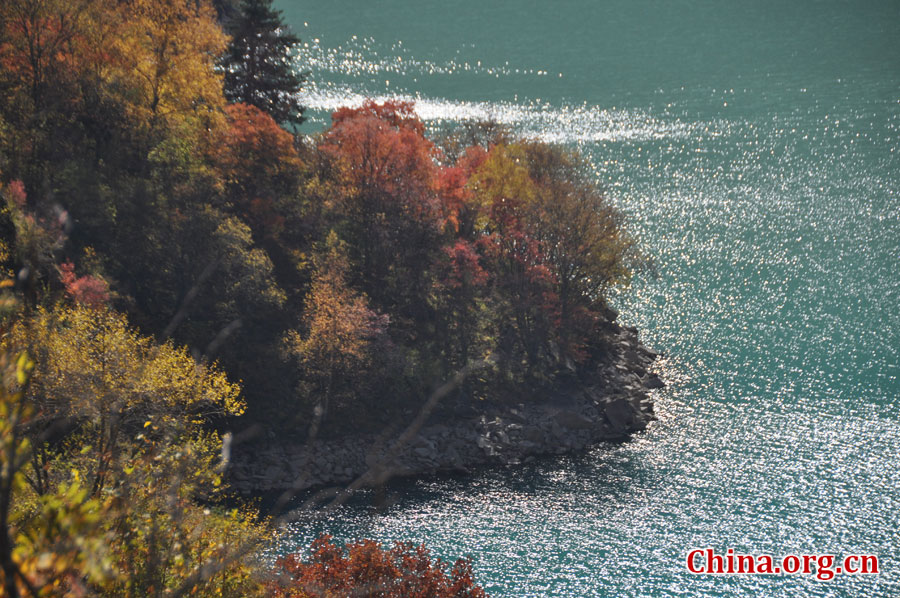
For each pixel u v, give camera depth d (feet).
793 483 556.51
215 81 641.40
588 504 538.06
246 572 127.65
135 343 262.67
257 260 576.20
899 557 473.26
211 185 595.06
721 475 570.87
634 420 649.20
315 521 494.59
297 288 650.43
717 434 630.33
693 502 537.24
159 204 559.79
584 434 636.89
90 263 490.90
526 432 626.23
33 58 536.01
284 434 585.22
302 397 597.52
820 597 437.99
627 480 570.05
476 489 558.97
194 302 569.64
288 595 160.86
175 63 621.31
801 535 497.46
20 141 460.14
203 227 558.97
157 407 231.09
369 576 247.70
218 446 278.67
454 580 270.67
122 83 577.02
